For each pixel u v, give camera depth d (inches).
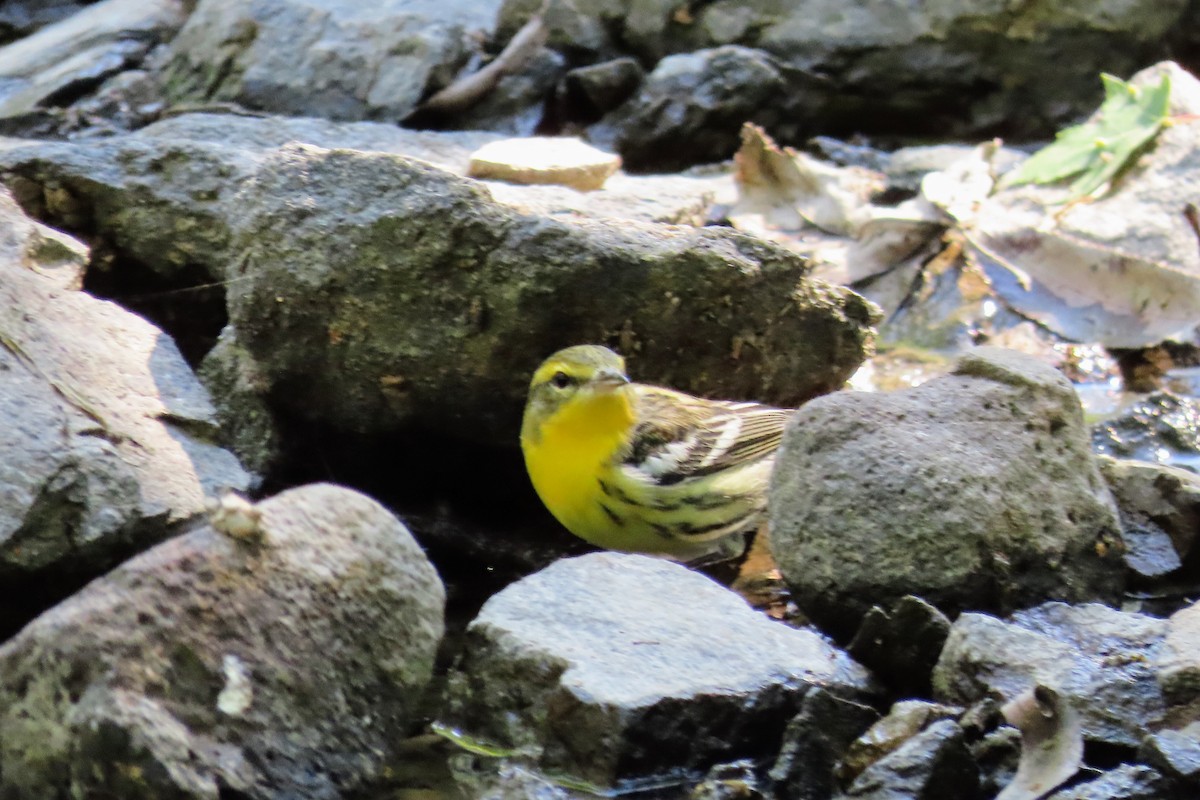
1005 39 697.6
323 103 679.7
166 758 255.9
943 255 602.2
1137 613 376.8
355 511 293.4
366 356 418.9
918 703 301.7
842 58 708.7
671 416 426.9
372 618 287.7
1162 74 611.5
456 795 292.2
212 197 488.7
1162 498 400.5
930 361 561.0
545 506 453.1
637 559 352.2
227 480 360.5
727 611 334.0
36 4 832.3
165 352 391.9
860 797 283.7
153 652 265.3
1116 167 597.9
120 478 331.6
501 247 402.6
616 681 300.0
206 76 690.8
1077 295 583.5
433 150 592.1
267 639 275.7
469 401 423.8
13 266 387.2
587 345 411.5
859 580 351.9
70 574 324.8
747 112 699.4
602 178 556.1
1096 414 529.3
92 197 492.1
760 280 428.1
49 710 261.0
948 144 717.9
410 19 694.5
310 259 408.5
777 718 307.3
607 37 723.4
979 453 359.6
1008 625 324.2
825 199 623.5
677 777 298.7
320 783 277.6
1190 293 573.6
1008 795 282.0
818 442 364.2
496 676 315.0
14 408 336.2
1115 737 292.4
